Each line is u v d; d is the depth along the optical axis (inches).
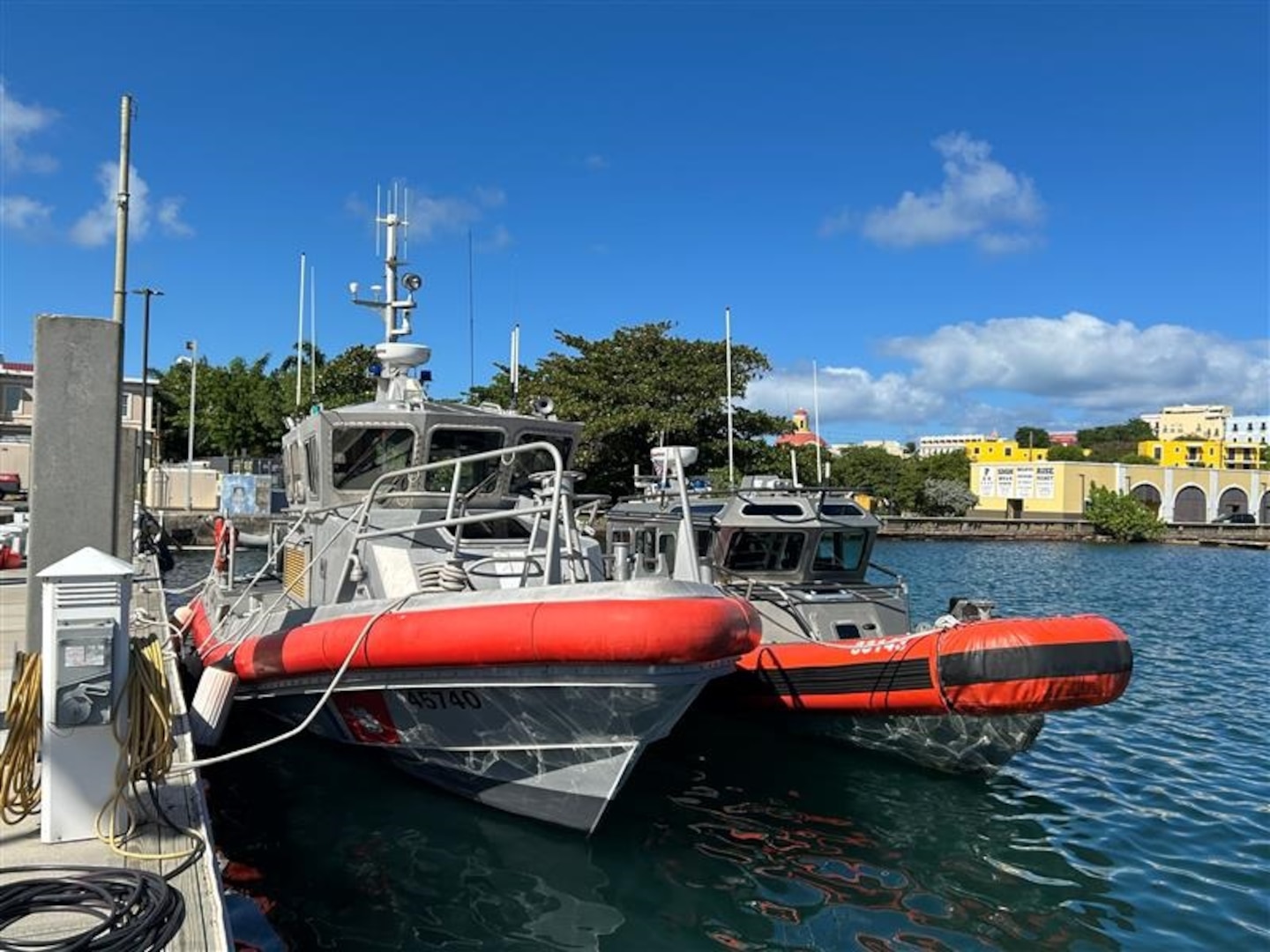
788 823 264.8
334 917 200.4
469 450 293.6
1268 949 199.8
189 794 178.2
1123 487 2647.6
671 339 1163.9
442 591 223.0
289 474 360.8
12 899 135.6
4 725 208.1
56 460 180.5
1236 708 430.9
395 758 257.0
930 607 828.0
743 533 382.3
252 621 285.6
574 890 214.8
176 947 128.1
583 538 292.2
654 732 207.6
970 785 301.3
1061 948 199.8
